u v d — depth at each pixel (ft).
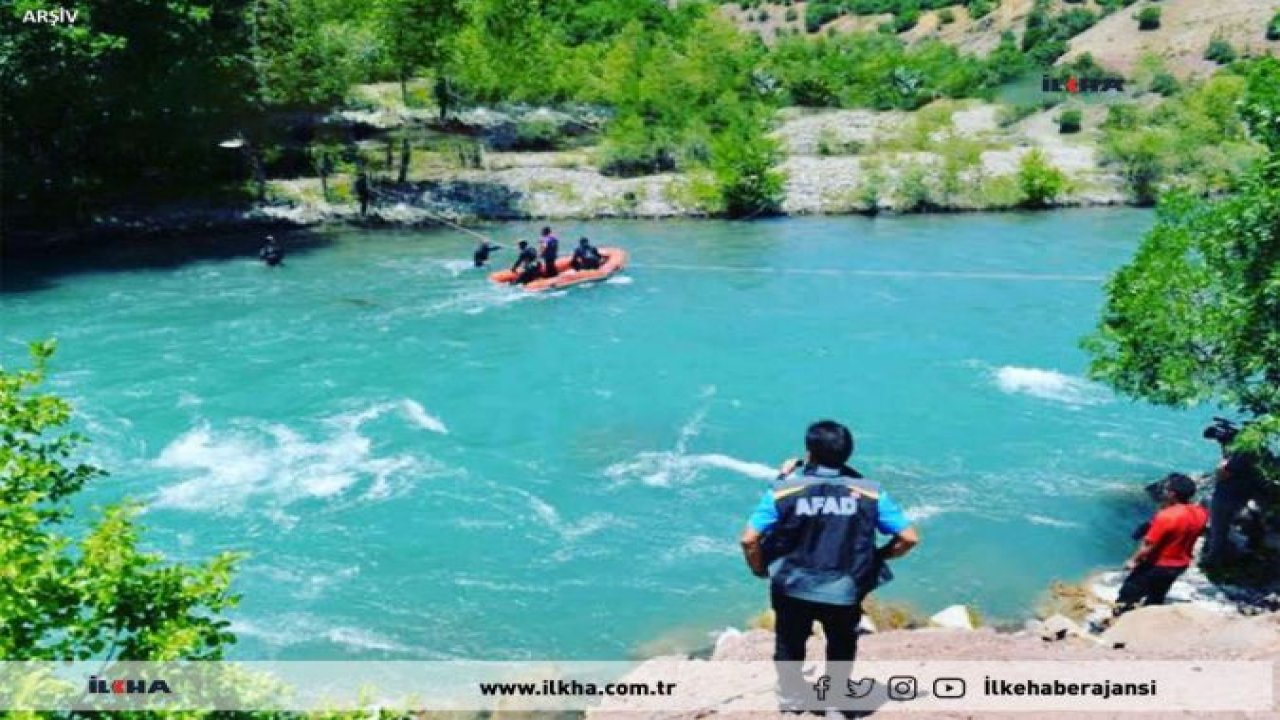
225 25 108.58
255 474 49.73
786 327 75.31
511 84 155.94
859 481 19.11
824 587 18.60
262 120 117.19
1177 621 29.99
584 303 81.51
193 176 116.37
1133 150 127.85
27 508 18.06
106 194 108.68
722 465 51.67
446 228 111.14
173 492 47.52
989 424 56.75
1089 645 27.99
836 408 59.36
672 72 163.43
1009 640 26.99
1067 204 125.59
